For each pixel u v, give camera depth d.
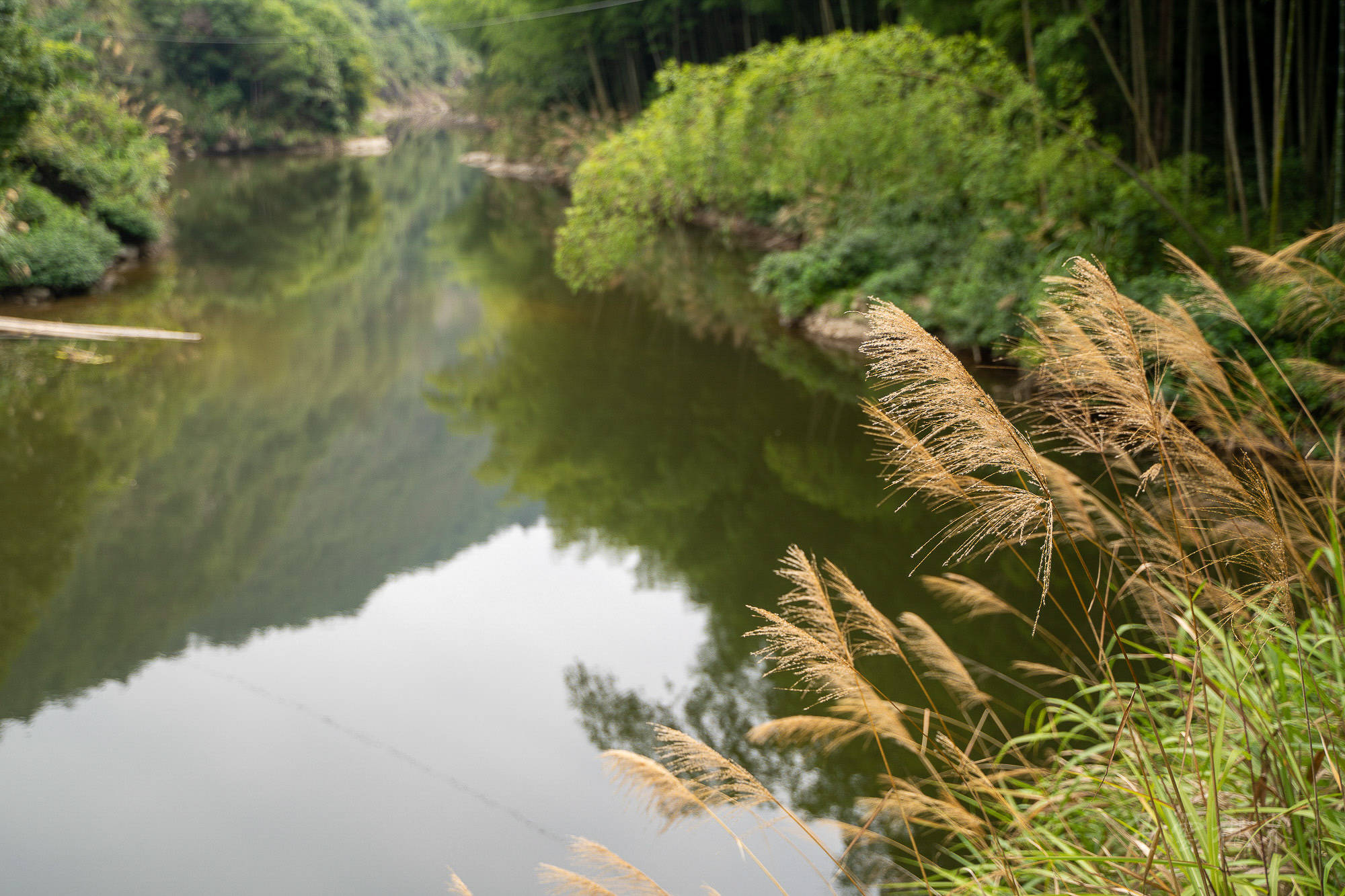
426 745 5.10
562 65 33.66
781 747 4.71
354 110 56.75
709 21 28.64
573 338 13.53
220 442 9.77
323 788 4.75
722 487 8.30
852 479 8.27
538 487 8.66
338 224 24.17
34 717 5.32
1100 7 10.12
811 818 4.20
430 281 17.61
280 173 36.62
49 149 16.59
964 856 3.76
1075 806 2.86
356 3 89.88
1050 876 2.52
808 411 10.09
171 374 11.63
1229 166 11.14
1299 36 11.19
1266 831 2.25
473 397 11.27
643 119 12.77
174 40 44.69
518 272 18.45
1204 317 7.19
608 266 13.32
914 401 2.01
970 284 10.70
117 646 6.10
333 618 6.55
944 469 2.06
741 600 6.37
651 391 11.06
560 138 32.88
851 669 2.35
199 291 15.91
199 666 5.91
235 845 4.33
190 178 33.12
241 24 47.81
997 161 10.74
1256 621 2.46
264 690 5.65
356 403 11.11
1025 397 8.59
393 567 7.31
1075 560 6.27
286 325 14.23
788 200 18.39
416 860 4.22
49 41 17.64
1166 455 2.17
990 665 5.16
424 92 89.94
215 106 46.56
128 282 16.08
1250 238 9.41
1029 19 10.95
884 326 1.95
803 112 11.86
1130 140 13.33
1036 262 10.29
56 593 6.73
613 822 4.45
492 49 42.00
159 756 5.00
